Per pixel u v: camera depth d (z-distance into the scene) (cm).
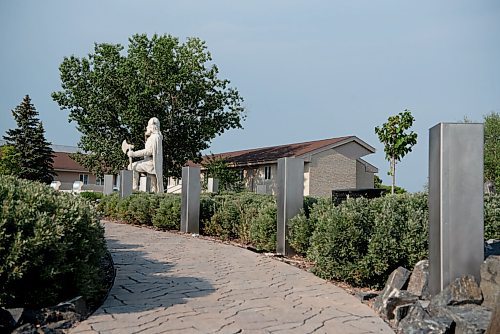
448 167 500
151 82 2944
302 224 875
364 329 485
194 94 3023
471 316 419
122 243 1089
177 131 3070
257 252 984
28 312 453
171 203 1387
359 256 677
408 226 666
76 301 494
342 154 3262
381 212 709
